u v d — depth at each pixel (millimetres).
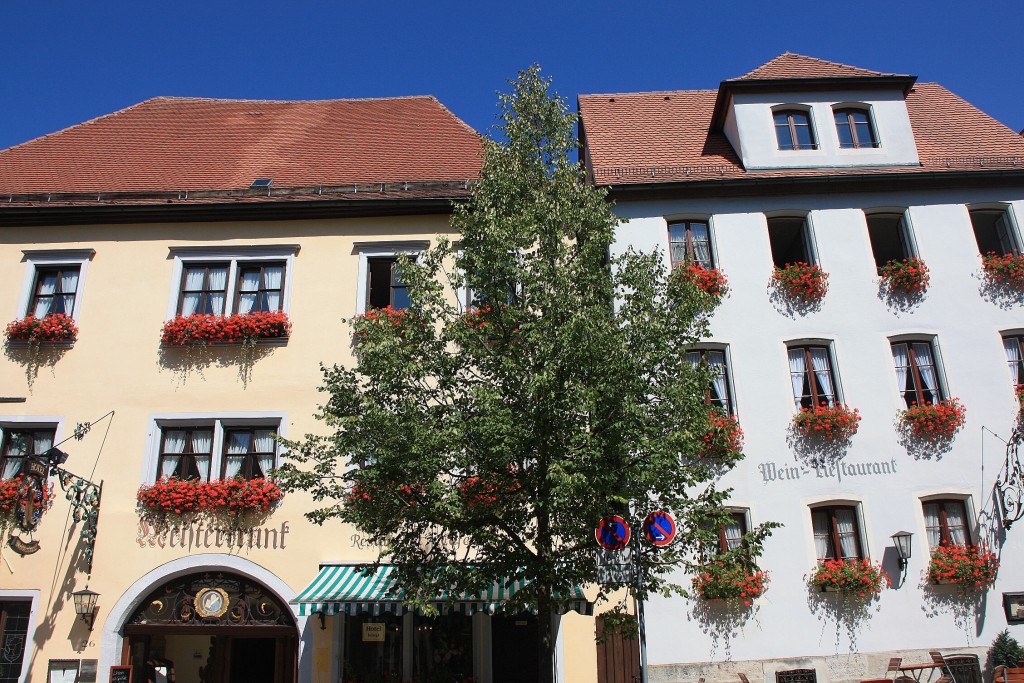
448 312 10812
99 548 13242
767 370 14773
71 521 13430
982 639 13336
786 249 17219
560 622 13109
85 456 13805
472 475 9789
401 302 15070
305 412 14070
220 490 13328
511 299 10578
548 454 9375
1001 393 14742
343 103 20953
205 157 17891
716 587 13078
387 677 12703
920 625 13359
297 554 13203
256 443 14031
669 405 10023
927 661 13188
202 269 15258
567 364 9523
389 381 10078
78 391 14219
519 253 10633
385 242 15289
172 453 13984
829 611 13375
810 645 13195
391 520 9875
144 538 13312
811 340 15016
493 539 9609
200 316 14547
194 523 13367
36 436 14125
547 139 11688
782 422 14445
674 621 13273
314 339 14562
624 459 9531
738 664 13078
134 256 15227
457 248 11211
